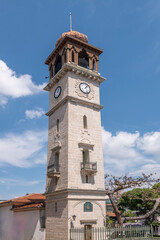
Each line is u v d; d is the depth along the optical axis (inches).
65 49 1499.8
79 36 1595.7
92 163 1262.3
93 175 1259.2
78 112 1360.7
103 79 1546.5
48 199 1299.2
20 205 1681.8
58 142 1330.0
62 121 1354.6
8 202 1715.1
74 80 1427.2
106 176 1347.2
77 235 997.8
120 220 1186.0
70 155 1223.5
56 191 1213.7
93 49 1587.1
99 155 1344.7
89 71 1517.0
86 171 1229.7
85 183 1217.4
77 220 1121.4
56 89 1530.5
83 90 1439.5
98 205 1224.8
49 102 1595.7
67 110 1326.3
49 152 1419.8
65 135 1286.9
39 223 1304.1
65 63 1403.8
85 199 1184.8
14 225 1610.5
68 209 1112.8
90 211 1182.3
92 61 1568.7
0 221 1860.2
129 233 989.2
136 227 1018.7
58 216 1176.2
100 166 1321.4
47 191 1327.5
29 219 1428.4
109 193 1283.2
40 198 1854.1
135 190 2196.1
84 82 1472.7
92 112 1429.6
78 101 1380.4
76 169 1216.2
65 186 1170.6
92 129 1382.9
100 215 1211.2
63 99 1373.0
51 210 1254.3
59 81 1513.3
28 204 1598.2
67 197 1127.0
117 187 1309.1
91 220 1162.6
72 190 1146.7
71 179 1176.2
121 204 2341.3
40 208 1328.7
